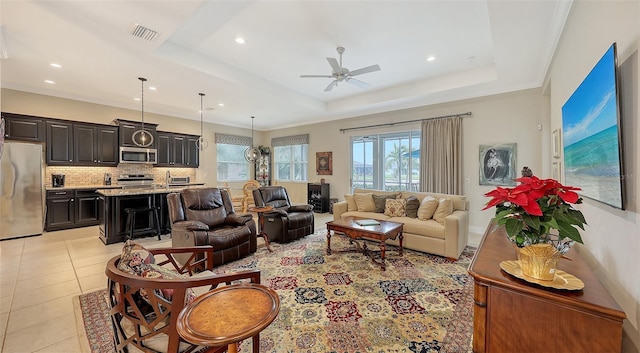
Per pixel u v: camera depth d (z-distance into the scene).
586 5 1.78
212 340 0.86
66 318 2.02
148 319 1.31
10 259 3.29
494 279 1.20
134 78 4.03
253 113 6.53
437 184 5.11
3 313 2.08
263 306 1.07
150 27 2.60
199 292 1.73
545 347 1.08
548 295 1.06
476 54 3.64
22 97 4.59
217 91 4.66
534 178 1.18
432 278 2.74
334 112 6.24
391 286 2.55
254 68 4.17
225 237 3.12
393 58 3.76
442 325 1.93
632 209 1.09
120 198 4.11
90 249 3.71
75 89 4.68
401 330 1.87
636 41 1.06
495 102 4.52
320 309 2.14
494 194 1.19
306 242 4.07
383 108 5.79
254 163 8.53
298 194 7.92
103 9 2.33
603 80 1.31
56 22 2.53
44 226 4.64
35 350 1.67
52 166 4.96
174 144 6.52
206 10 2.61
